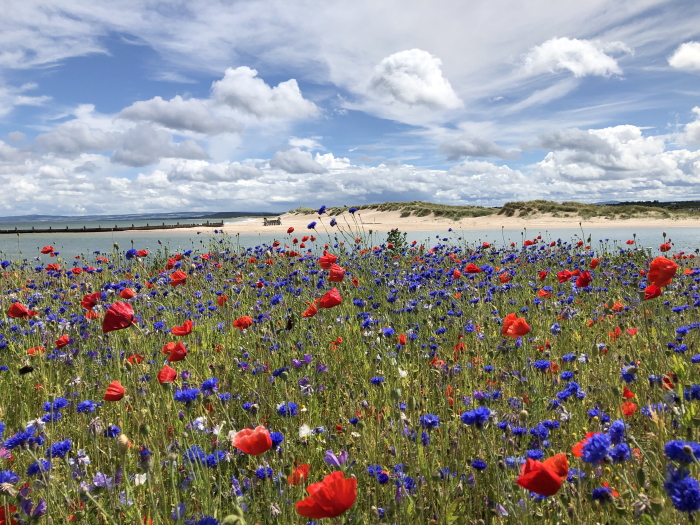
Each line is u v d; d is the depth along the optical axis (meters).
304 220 78.44
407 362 4.31
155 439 3.13
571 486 2.37
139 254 9.49
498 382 4.20
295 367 4.02
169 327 6.26
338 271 5.45
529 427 3.18
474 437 3.20
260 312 6.58
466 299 7.02
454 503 2.41
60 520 2.43
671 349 4.18
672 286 7.21
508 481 2.29
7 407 3.99
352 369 4.80
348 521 2.25
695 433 2.67
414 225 53.09
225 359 5.04
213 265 11.43
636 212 55.59
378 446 3.13
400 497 2.40
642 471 2.02
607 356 4.41
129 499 2.28
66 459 2.57
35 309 6.39
